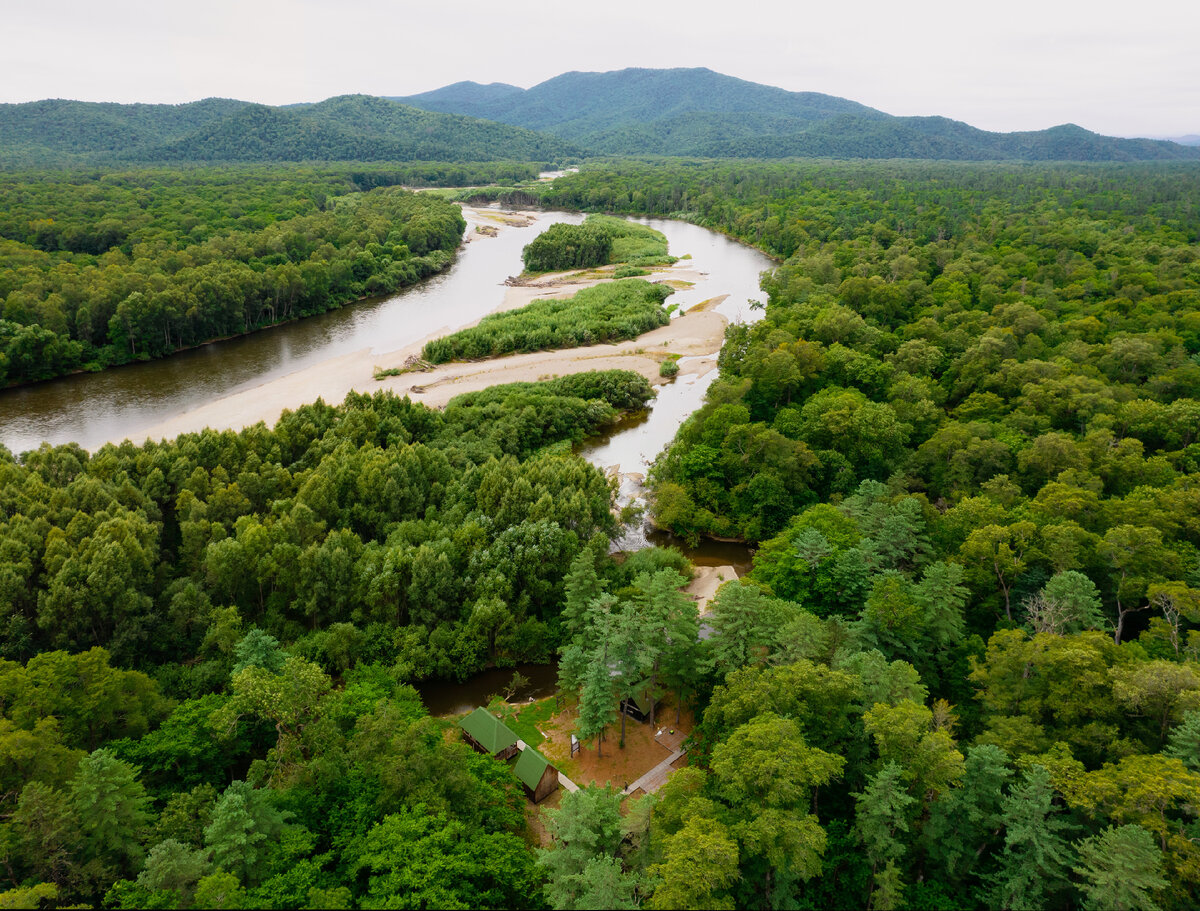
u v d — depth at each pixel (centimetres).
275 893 3897
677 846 3953
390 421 10769
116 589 6625
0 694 4962
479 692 7262
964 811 4562
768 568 7419
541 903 4462
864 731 4906
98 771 4272
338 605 7531
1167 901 3928
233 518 8319
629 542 10006
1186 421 9262
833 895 4531
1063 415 10294
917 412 11169
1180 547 6806
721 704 5269
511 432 11719
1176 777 4162
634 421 14125
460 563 7938
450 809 4725
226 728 5181
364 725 5203
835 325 13925
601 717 5888
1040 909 4119
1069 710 4953
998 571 6862
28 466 8575
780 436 10144
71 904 3991
